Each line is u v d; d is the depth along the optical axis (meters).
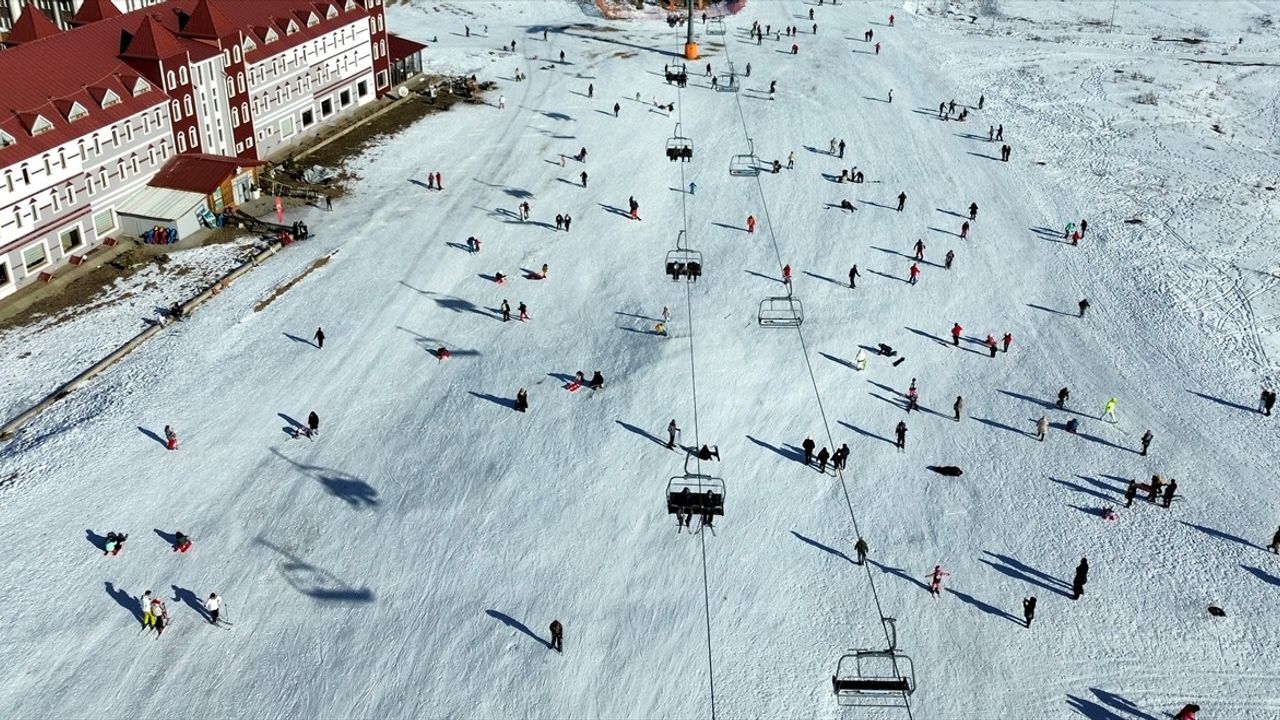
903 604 44.81
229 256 71.62
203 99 79.25
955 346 64.00
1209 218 81.88
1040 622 44.03
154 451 53.31
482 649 42.53
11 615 43.69
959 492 51.62
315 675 41.50
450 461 53.25
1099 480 52.59
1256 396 59.69
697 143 93.62
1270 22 138.38
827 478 52.41
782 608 44.50
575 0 140.50
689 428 55.66
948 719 39.62
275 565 46.66
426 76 110.12
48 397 56.97
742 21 132.62
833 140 94.50
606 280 70.62
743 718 39.56
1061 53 123.38
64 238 68.62
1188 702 40.41
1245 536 48.97
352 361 61.19
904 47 123.25
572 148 92.12
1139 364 62.50
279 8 90.94
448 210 79.94
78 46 71.94
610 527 48.88
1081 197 85.00
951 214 81.19
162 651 42.44
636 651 42.44
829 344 63.75
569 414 56.81
